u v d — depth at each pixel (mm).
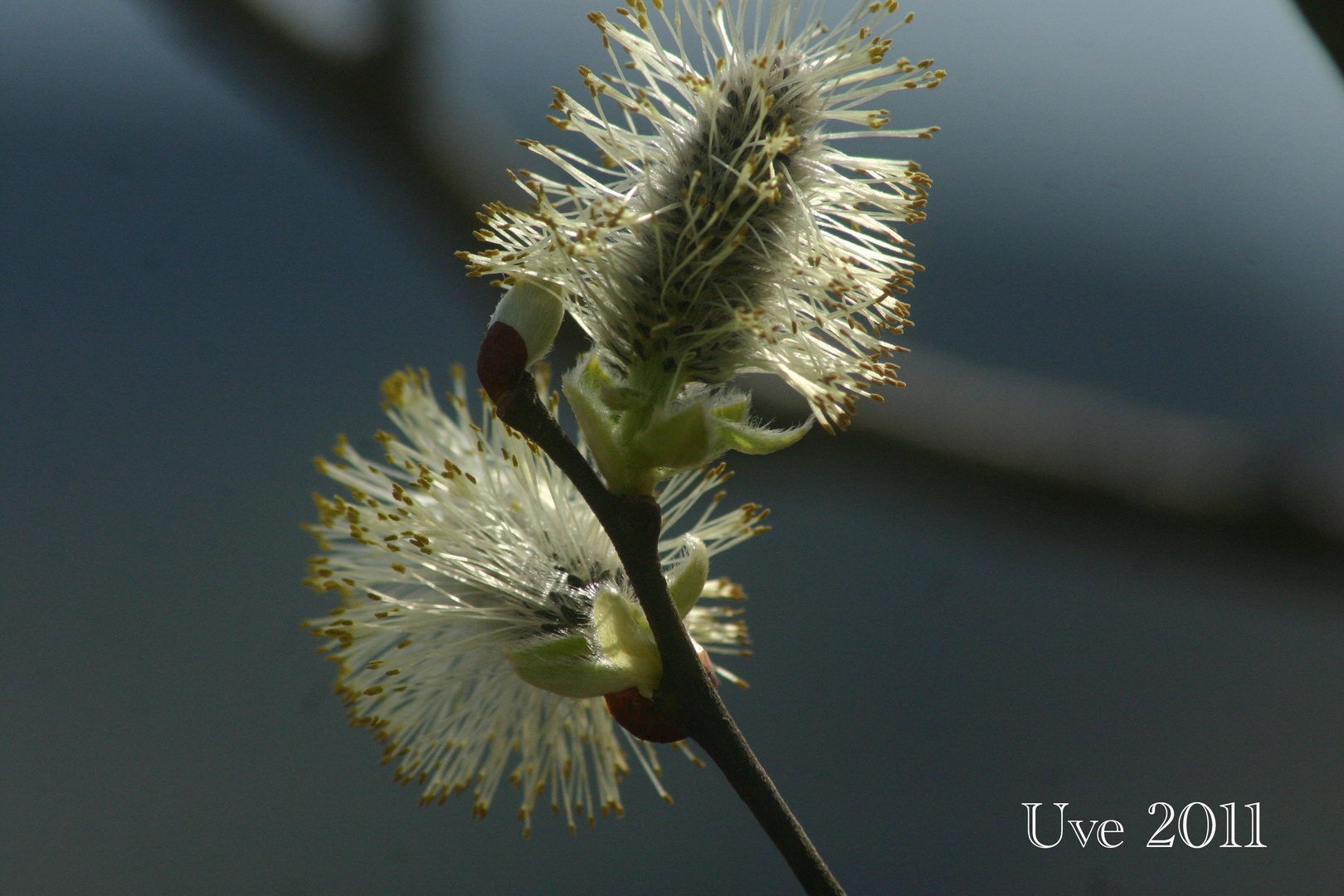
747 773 457
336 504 473
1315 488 601
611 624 464
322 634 473
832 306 463
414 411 477
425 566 472
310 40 605
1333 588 612
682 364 458
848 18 458
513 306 456
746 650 479
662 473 458
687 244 457
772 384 615
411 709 475
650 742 461
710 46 459
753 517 475
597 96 459
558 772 476
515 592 469
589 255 456
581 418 456
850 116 459
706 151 458
